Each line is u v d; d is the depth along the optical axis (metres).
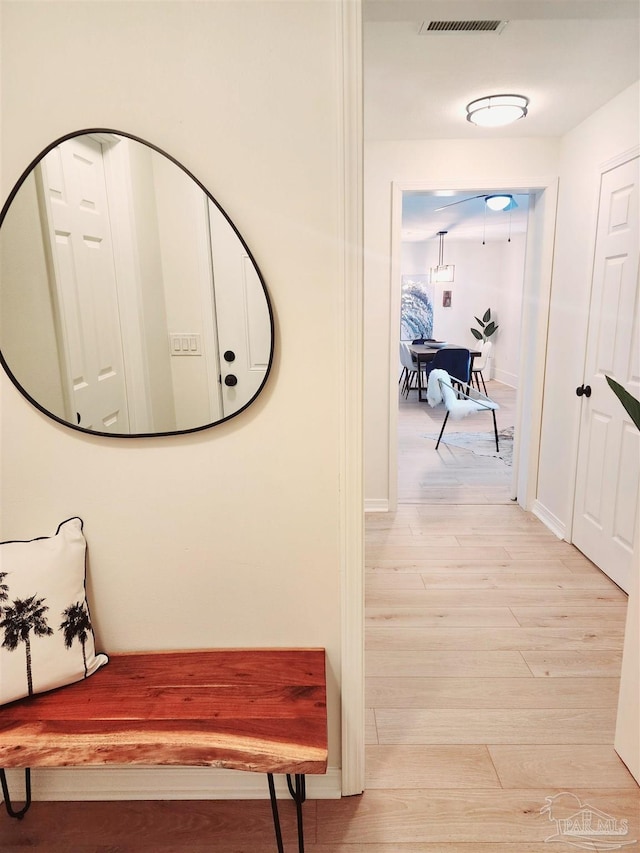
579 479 3.05
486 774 1.63
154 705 1.28
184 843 1.45
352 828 1.48
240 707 1.27
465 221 6.92
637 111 2.42
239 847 1.44
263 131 1.22
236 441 1.38
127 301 1.30
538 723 1.83
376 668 2.11
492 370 9.45
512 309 8.58
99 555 1.45
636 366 2.46
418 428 6.19
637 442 2.49
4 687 1.26
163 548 1.45
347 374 1.32
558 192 3.23
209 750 1.15
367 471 3.69
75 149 1.24
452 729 1.80
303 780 1.34
